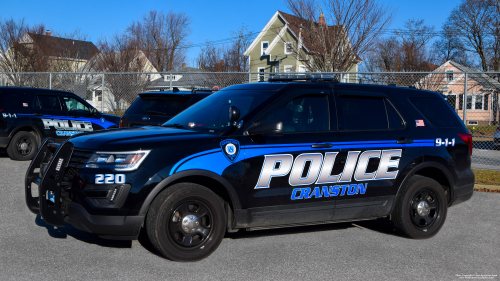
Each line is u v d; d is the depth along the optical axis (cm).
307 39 1938
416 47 3116
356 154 486
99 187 386
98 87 2659
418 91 559
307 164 462
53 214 407
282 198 454
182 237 413
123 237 395
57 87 1958
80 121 1146
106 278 374
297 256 448
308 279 389
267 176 445
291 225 474
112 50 3572
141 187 390
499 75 1488
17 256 418
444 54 4438
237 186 431
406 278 401
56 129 1094
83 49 3456
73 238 478
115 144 398
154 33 4753
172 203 402
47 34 3198
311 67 1947
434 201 536
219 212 425
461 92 1437
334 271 411
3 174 841
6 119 1010
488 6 3941
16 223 525
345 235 531
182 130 454
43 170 427
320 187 471
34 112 1055
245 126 444
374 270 418
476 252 482
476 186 818
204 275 388
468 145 566
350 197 488
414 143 521
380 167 500
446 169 541
